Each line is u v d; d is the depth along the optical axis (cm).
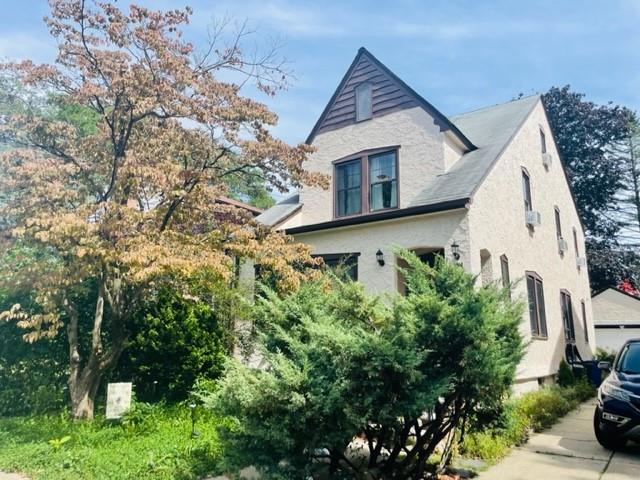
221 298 959
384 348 399
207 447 580
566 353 1495
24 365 870
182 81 800
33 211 718
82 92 780
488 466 579
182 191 803
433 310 445
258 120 885
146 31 771
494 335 455
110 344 868
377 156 1265
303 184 966
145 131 886
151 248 673
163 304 959
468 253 928
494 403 483
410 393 406
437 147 1153
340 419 396
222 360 952
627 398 657
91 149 851
